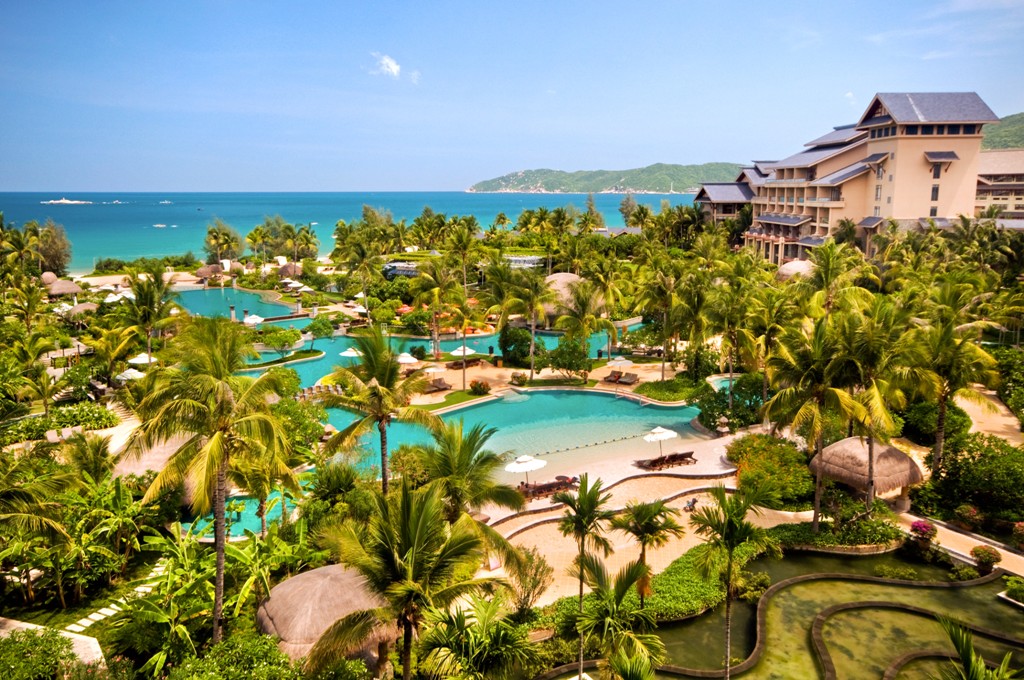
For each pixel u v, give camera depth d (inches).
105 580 933.8
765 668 775.7
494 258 3115.2
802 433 1154.7
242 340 791.1
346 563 604.4
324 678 684.1
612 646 674.2
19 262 3361.2
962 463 1145.4
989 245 2529.5
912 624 853.8
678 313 1876.2
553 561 1000.9
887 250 2765.7
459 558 612.1
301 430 1328.7
